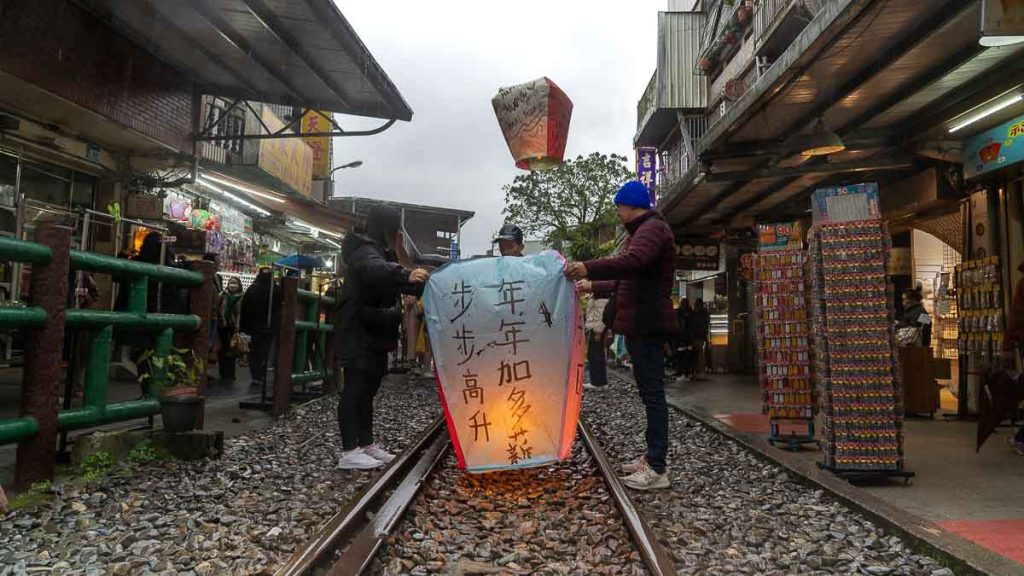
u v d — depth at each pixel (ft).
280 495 15.85
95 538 12.39
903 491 16.70
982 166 25.98
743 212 44.16
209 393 34.96
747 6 57.16
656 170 82.94
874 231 18.10
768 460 20.62
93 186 40.29
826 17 18.88
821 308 18.38
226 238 54.60
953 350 40.55
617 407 35.19
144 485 15.88
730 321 60.44
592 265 17.26
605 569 11.68
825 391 18.02
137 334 20.84
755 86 24.09
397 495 15.29
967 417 28.40
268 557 11.61
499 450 17.61
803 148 26.53
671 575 10.66
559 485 18.22
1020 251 26.63
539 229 131.85
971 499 15.89
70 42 31.83
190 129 42.88
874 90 23.29
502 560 12.18
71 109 32.96
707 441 25.04
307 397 33.88
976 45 19.53
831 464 17.88
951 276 40.24
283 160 62.69
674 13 75.87
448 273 18.04
